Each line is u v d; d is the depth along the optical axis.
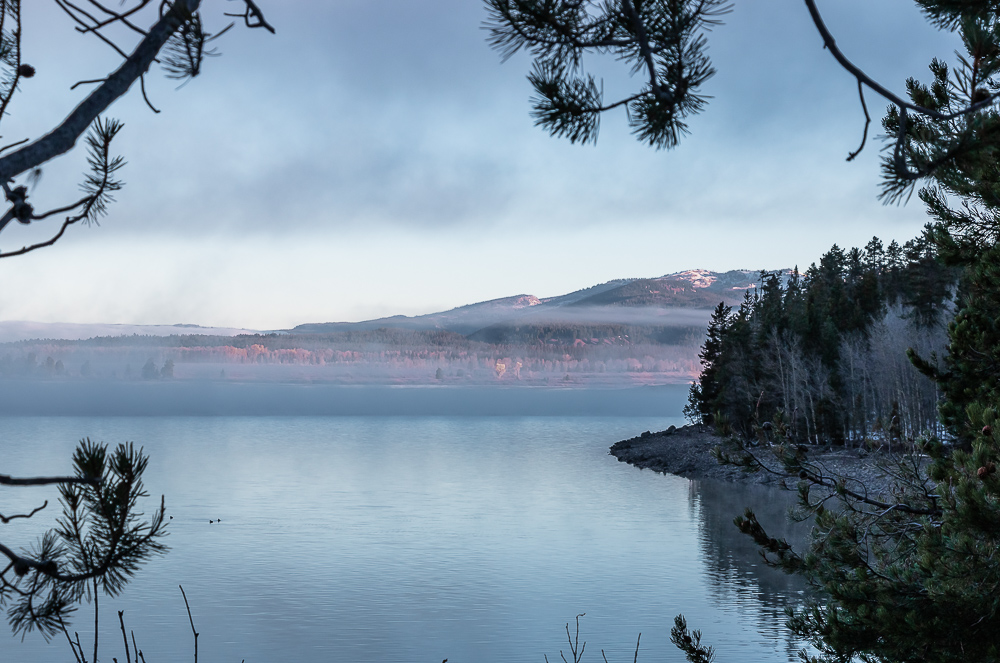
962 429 10.56
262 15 3.69
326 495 96.06
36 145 3.14
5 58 3.68
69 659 31.44
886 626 8.94
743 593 41.25
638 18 3.62
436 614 39.53
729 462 11.20
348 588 45.06
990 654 8.42
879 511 10.80
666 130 3.84
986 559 8.52
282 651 33.19
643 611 38.66
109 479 3.85
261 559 53.78
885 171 4.27
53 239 3.68
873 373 77.56
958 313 11.27
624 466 123.25
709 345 121.19
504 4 3.75
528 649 33.62
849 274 120.12
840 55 3.62
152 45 3.36
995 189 8.23
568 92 3.81
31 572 3.81
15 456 172.62
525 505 83.06
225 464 145.50
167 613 39.19
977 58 4.89
